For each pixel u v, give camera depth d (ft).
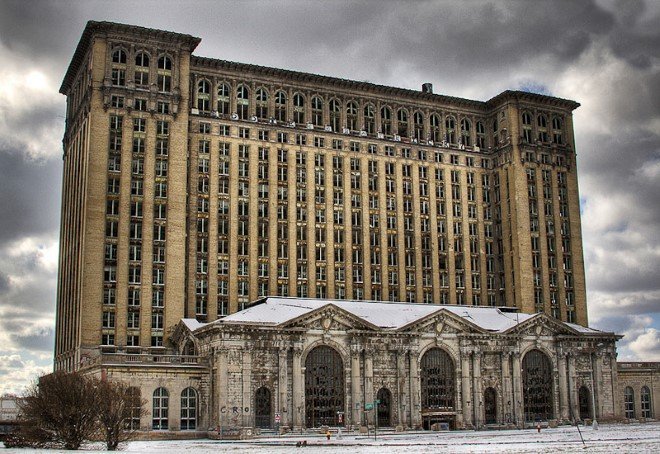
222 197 456.04
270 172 469.98
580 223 535.19
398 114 518.78
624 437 278.87
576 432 336.29
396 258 494.59
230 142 464.24
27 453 225.35
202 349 383.65
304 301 427.33
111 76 429.38
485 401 419.33
